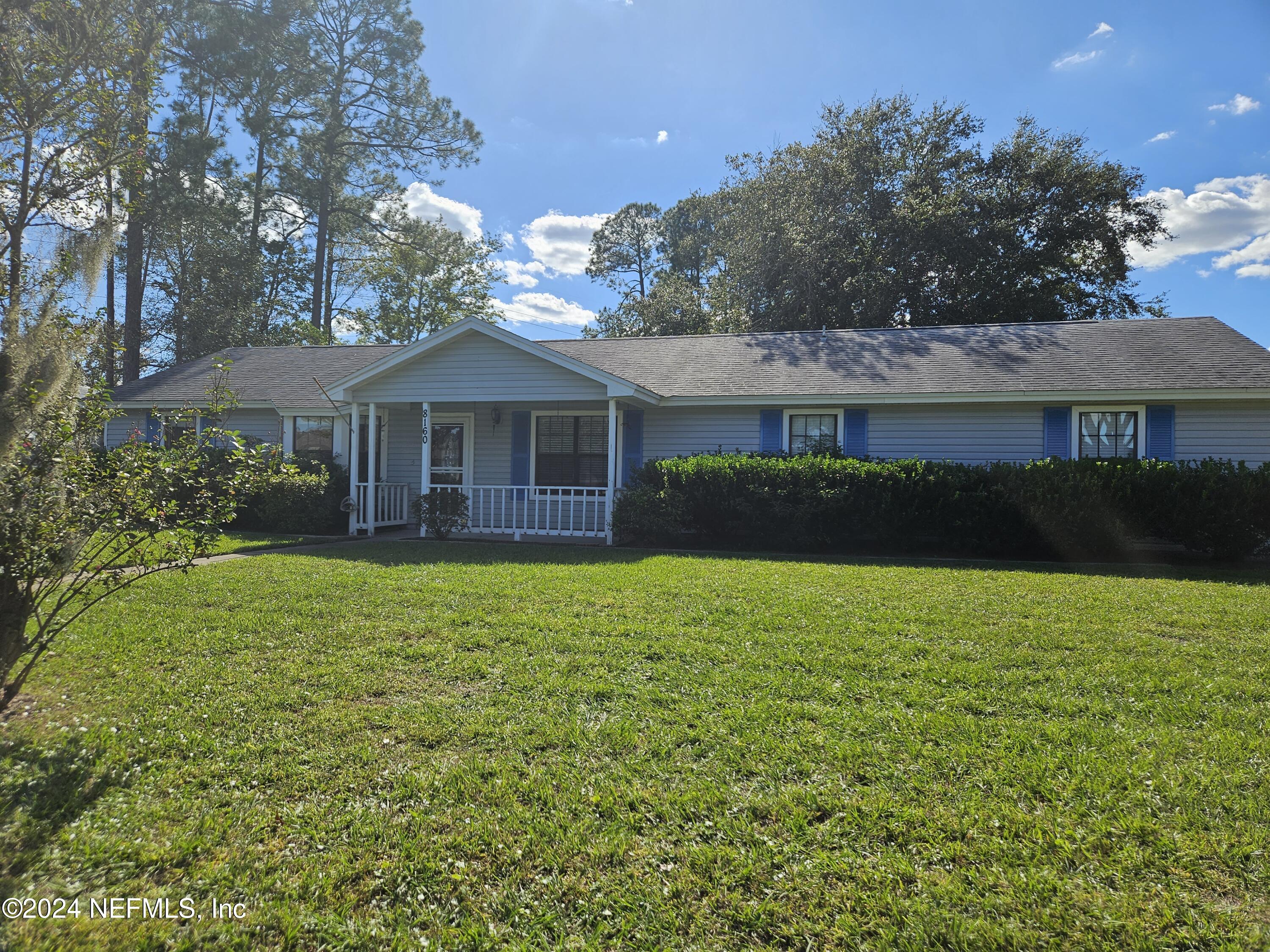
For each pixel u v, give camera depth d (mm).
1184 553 11555
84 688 4543
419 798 3266
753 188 29406
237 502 4789
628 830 3016
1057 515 11000
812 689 4566
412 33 30469
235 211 29641
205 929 2457
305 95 29219
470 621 6258
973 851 2854
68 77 9266
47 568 3928
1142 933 2393
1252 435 12016
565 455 15281
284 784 3393
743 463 12188
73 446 4289
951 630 5977
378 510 14969
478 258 37969
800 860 2811
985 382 13016
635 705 4316
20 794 3219
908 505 11555
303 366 18688
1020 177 28094
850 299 27094
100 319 5336
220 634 5781
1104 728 3957
